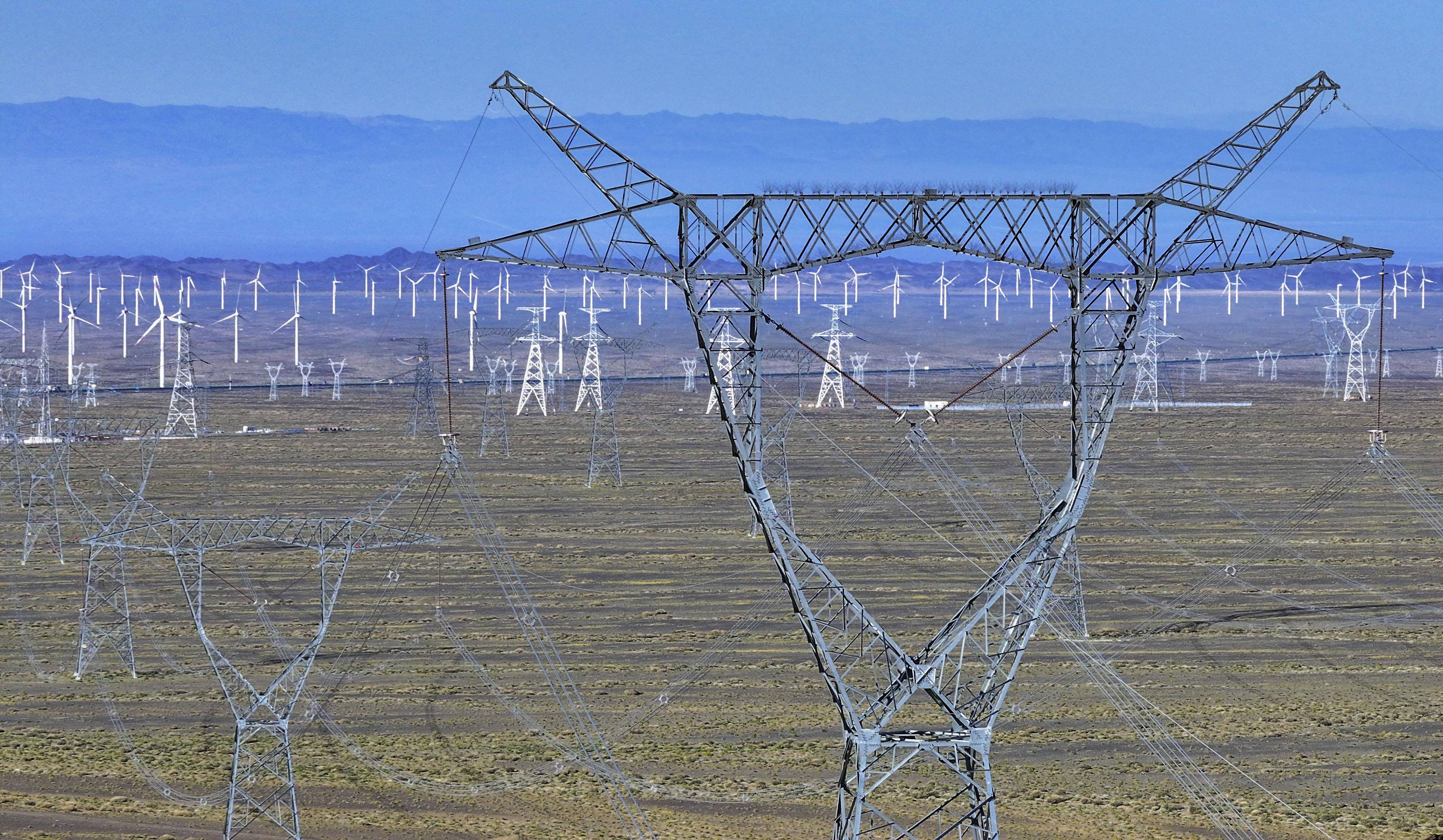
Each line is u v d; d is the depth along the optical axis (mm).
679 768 93375
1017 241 66062
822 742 97938
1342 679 112500
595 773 92500
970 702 70062
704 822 84188
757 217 64000
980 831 65312
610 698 108688
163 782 91000
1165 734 99438
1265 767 93000
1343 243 68188
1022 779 91062
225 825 83562
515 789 89750
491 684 112438
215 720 103812
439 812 86062
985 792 65000
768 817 85000
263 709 105750
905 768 93062
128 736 100000
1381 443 110188
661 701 107625
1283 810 85688
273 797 88562
